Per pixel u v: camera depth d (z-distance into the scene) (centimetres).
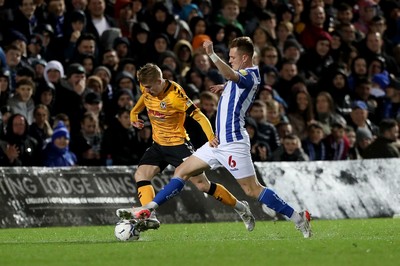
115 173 4675
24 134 4672
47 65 5206
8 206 4347
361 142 5928
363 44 6769
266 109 5544
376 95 6462
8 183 4388
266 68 6012
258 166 4969
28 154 4700
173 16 5978
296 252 2747
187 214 4719
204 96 5125
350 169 5219
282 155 5325
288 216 3372
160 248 2928
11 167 4434
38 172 4481
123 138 4991
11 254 2795
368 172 5253
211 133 3350
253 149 5250
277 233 3831
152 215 3359
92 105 5094
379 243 3050
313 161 5219
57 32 5644
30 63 5281
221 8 6456
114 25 5941
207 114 5119
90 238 3578
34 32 5544
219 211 4806
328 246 2934
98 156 4991
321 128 5588
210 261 2516
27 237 3691
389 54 7075
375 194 5216
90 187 4584
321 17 6669
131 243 3195
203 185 3569
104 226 4488
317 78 6431
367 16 7256
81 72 5166
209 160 3322
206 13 6438
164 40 5753
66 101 5128
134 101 5316
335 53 6638
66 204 4497
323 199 5078
